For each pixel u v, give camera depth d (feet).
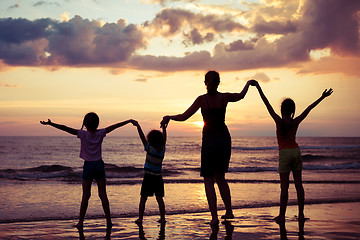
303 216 16.63
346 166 82.17
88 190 15.69
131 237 13.03
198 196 26.68
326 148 240.12
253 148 226.58
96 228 14.80
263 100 16.71
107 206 15.81
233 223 15.56
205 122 15.84
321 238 12.63
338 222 15.75
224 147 15.67
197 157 137.90
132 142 313.32
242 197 26.02
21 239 12.64
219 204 22.26
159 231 14.11
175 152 180.14
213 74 15.61
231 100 15.93
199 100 15.85
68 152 149.38
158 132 16.93
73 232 13.94
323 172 61.57
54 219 17.21
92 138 15.84
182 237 13.00
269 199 24.98
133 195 26.99
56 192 28.91
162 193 16.71
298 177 16.76
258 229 14.26
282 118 16.58
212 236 13.09
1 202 23.44
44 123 15.06
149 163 16.65
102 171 15.83
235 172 61.05
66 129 15.47
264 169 66.95
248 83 16.60
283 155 16.37
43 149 173.37
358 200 24.20
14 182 36.99
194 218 17.34
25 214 18.89
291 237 12.80
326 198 25.27
